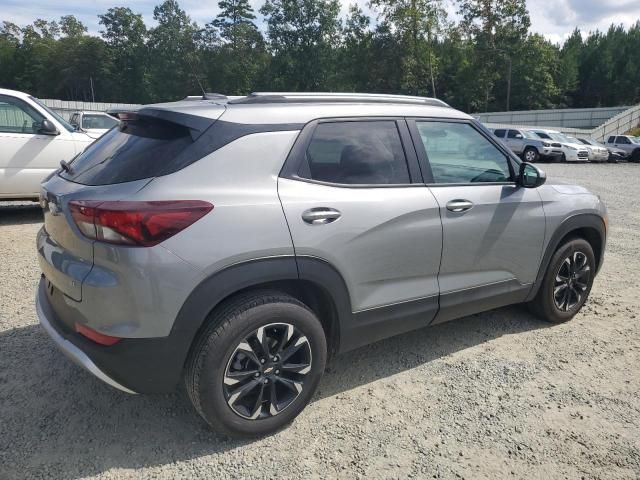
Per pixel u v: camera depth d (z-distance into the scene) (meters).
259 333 2.58
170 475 2.45
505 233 3.63
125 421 2.85
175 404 3.03
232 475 2.46
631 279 5.62
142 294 2.31
